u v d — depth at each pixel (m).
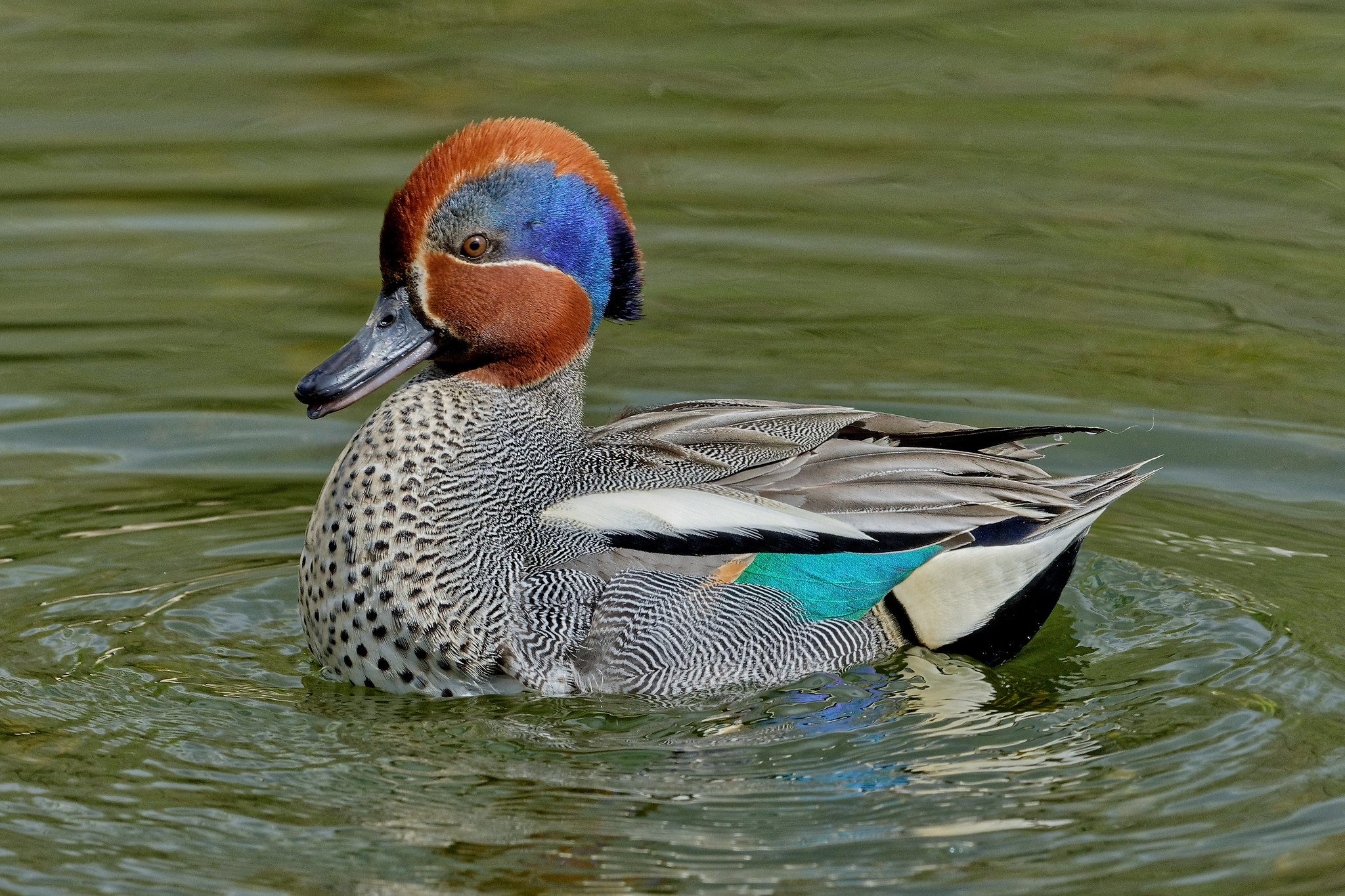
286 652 11.12
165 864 8.57
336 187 19.08
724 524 10.51
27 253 17.50
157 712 10.20
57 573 12.00
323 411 11.08
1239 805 9.12
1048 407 14.68
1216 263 17.44
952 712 10.41
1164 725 10.07
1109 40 23.47
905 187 19.23
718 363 15.53
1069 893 8.34
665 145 20.22
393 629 10.35
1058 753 9.80
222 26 24.31
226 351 15.62
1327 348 15.72
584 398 14.81
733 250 17.86
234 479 13.55
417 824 9.02
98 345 15.69
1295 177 19.30
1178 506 13.23
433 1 25.34
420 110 21.12
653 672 10.44
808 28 24.20
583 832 8.93
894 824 9.02
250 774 9.51
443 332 11.17
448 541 10.42
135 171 19.50
